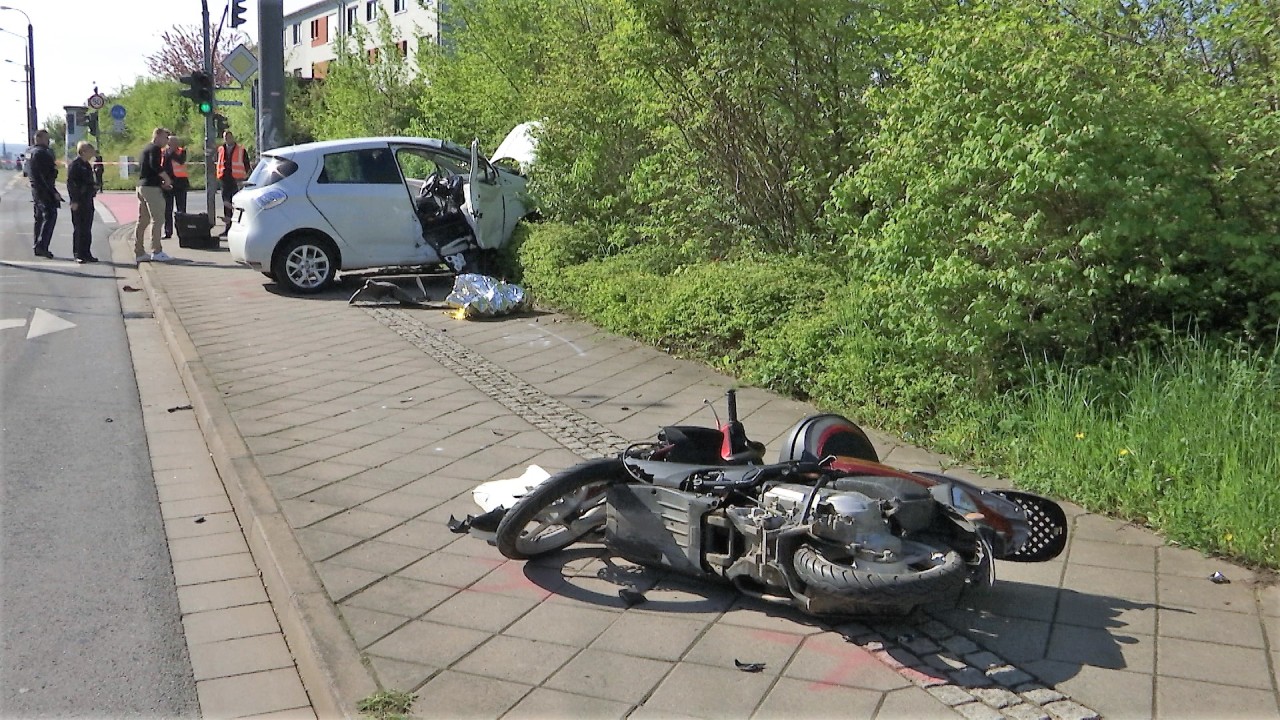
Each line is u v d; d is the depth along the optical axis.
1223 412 5.60
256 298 13.26
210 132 20.44
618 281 10.83
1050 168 5.91
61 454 7.49
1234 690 3.85
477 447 7.20
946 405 6.98
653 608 4.66
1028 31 6.33
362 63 25.95
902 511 4.30
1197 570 4.93
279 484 6.42
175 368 10.32
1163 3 6.92
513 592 4.86
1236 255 6.22
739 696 3.88
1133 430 5.82
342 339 10.84
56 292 14.17
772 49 9.50
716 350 9.30
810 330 8.04
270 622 4.95
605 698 3.88
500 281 12.28
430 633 4.44
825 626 4.43
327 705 3.99
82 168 16.75
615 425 7.68
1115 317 6.63
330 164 13.48
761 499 4.50
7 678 4.36
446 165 14.15
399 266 14.01
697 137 10.48
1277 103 6.47
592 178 13.23
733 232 10.88
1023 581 4.86
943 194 6.64
